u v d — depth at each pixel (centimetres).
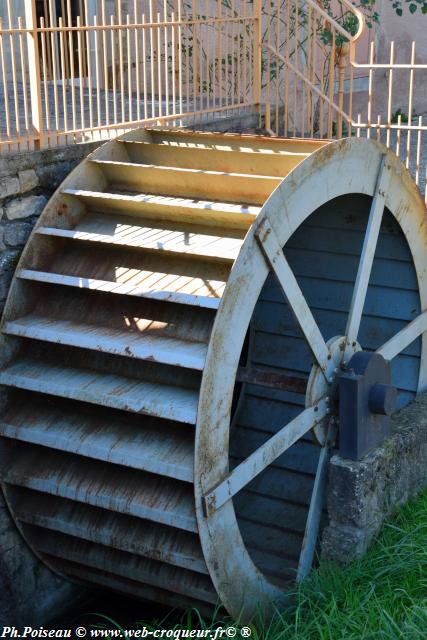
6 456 490
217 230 482
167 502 450
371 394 511
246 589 477
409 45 1261
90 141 536
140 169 504
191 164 530
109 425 470
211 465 440
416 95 1292
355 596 455
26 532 505
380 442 527
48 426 475
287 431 487
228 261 455
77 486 471
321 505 531
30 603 522
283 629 464
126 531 472
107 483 468
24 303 489
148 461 444
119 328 473
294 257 630
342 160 500
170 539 463
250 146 526
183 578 476
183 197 513
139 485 462
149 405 441
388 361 534
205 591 468
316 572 490
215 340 428
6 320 481
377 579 476
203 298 432
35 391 484
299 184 466
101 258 495
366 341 632
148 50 878
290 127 962
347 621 431
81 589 567
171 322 464
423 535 504
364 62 1183
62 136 530
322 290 631
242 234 474
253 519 612
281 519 609
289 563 568
